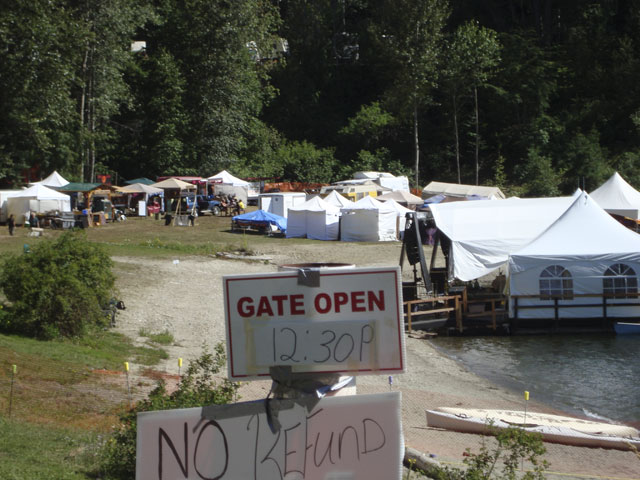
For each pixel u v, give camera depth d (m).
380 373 3.94
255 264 34.88
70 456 8.00
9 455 7.73
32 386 11.58
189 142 69.81
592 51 82.69
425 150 83.38
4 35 45.72
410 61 71.19
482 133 82.00
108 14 55.03
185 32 69.19
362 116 84.31
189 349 17.83
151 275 29.80
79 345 16.05
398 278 3.92
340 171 79.94
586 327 23.95
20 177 51.25
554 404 15.05
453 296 24.20
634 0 82.88
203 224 52.69
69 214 45.75
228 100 70.62
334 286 3.97
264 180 72.31
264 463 3.91
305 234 47.44
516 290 23.95
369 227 45.56
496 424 11.00
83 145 57.44
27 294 16.12
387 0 72.56
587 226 25.17
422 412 12.81
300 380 4.01
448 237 27.12
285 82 91.81
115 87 58.91
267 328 4.00
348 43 99.31
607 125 78.19
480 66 73.06
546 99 78.75
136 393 12.04
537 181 70.12
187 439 3.93
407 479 7.52
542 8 88.19
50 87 48.25
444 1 73.19
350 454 3.89
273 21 75.44
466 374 17.88
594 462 9.85
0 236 38.53
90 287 17.84
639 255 23.72
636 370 18.48
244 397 11.25
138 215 55.56
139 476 3.91
